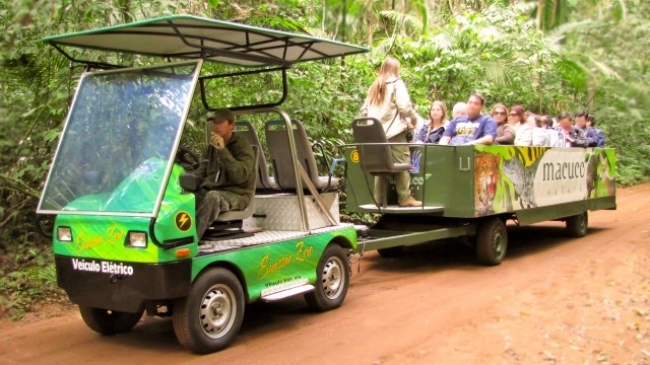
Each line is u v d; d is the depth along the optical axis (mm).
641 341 5355
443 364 4891
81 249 5203
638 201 15578
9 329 5977
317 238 6320
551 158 9695
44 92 7797
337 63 10938
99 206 5117
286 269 5961
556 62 18438
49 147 8000
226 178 5730
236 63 6762
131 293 4969
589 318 5918
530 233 11289
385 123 8172
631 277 7383
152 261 4816
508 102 16094
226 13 9773
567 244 10039
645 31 23094
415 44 13922
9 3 7359
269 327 5984
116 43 5723
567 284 7188
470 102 8859
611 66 22719
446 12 19000
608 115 22719
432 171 8250
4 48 7383
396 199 8625
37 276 7137
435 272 8273
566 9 23656
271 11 10164
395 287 7477
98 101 5539
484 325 5805
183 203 4992
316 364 4973
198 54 6180
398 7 16266
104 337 5785
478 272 8180
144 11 8031
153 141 5113
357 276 8148
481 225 8531
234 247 5500
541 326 5727
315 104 9789
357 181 8758
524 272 8047
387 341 5480
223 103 8867
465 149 7996
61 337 5773
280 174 6531
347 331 5801
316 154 10203
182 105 5105
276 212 6430
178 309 5125
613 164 11766
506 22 15633
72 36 5406
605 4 23438
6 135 7602
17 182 7477
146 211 4820
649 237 10188
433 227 8391
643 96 22859
